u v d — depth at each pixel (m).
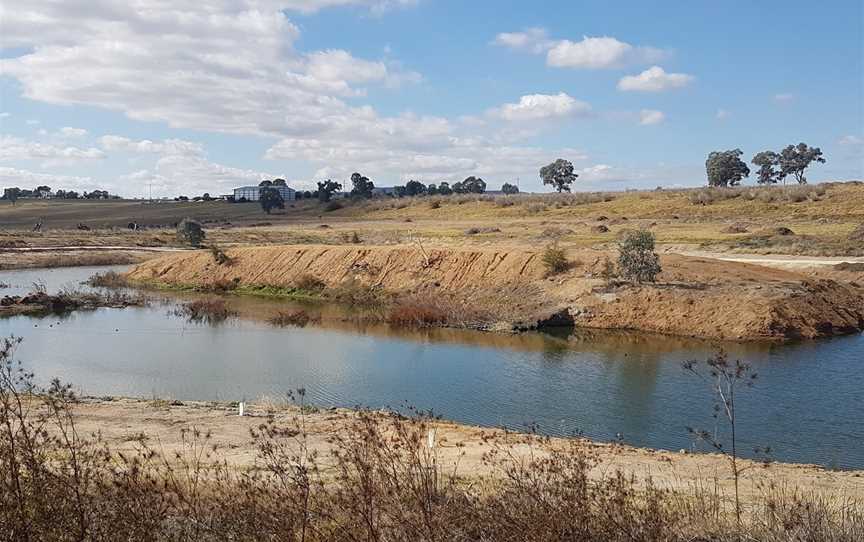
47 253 68.56
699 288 33.19
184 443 13.04
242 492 7.47
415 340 29.38
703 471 12.56
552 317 32.72
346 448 8.61
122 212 146.88
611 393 20.59
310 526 5.91
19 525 5.29
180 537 5.66
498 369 23.78
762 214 76.62
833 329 30.27
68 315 35.81
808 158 131.00
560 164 140.38
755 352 26.28
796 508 7.49
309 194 184.88
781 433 16.91
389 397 20.31
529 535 5.88
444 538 5.74
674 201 90.50
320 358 25.67
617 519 6.32
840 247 49.25
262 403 18.81
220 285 48.03
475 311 34.44
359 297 42.22
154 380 22.30
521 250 42.72
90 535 5.39
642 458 13.62
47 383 21.12
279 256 50.53
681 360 25.05
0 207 159.25
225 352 26.72
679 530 6.72
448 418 18.20
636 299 32.88
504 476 10.33
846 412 18.48
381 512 6.18
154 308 38.84
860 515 7.51
